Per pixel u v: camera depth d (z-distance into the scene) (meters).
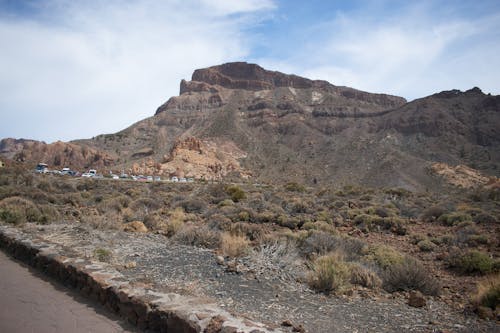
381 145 157.25
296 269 9.78
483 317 7.00
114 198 26.22
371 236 17.17
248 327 4.58
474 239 15.02
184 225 15.41
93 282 6.46
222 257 10.77
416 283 8.65
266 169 145.12
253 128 199.00
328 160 151.75
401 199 39.78
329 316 6.66
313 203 29.69
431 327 6.38
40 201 22.56
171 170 115.62
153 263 9.89
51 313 5.83
